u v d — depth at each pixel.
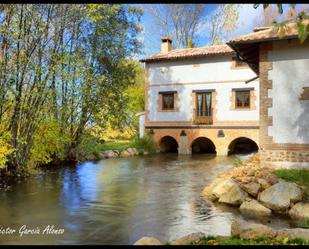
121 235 8.19
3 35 14.74
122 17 22.78
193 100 28.11
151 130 29.39
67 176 16.75
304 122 12.02
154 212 10.15
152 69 29.70
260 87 12.58
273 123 12.39
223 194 11.24
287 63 12.27
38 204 11.14
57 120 20.23
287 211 9.85
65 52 18.11
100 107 22.59
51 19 16.59
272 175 11.49
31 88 16.17
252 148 29.78
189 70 28.39
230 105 26.91
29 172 17.14
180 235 8.16
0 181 15.16
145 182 15.07
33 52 16.23
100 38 21.70
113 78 23.22
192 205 10.91
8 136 15.13
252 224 6.93
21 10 15.07
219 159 23.84
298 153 12.04
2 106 15.34
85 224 9.04
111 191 13.16
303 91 12.05
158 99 29.33
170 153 28.75
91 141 23.89
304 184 10.72
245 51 13.48
